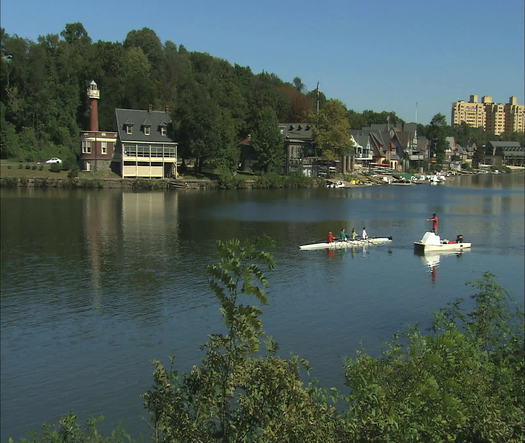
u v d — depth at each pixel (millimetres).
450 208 87062
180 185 111125
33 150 121625
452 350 11664
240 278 9008
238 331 8586
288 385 8664
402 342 25297
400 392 10344
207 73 196750
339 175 146625
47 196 89750
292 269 40969
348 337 26500
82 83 135875
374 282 37312
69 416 12820
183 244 50188
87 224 61156
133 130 116000
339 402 19406
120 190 105312
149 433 17984
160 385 9180
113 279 37031
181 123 117875
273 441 8320
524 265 43188
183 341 25906
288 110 188750
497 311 17688
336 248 49969
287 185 125625
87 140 114250
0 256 43781
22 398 20484
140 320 28688
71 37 166625
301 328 27703
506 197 110250
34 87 123875
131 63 152375
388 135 191250
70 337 26297
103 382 21750
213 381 8742
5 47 125125
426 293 34594
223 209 79312
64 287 34906
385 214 77188
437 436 9977
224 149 124188
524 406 12281
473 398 11305
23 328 27391
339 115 141125
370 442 9344
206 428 8844
